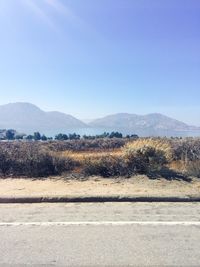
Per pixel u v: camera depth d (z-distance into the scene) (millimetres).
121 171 12492
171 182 11195
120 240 6199
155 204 8711
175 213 7852
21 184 11312
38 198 9078
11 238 6359
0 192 10047
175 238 6281
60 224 7121
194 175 12148
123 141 31781
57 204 8836
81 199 9047
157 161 12906
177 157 16422
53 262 5363
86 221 7297
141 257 5492
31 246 5977
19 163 13406
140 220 7332
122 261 5363
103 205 8641
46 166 13195
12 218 7590
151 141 14547
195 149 17406
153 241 6141
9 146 19531
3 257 5555
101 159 13266
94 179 11922
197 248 5820
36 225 7078
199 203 8812
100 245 5984
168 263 5273
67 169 13523
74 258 5488
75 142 32125
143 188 10398
